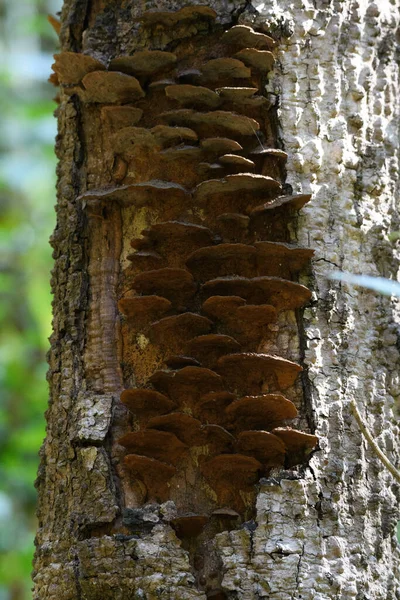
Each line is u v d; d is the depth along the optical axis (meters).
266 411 2.03
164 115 2.15
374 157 2.28
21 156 6.93
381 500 2.12
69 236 2.32
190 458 2.07
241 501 2.04
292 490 1.98
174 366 2.10
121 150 2.27
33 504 5.83
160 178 2.23
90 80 2.22
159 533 1.98
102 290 2.25
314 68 2.23
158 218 2.22
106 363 2.20
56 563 2.10
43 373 6.52
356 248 2.20
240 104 2.20
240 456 1.99
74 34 2.44
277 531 1.95
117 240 2.26
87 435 2.10
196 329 2.12
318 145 2.20
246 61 2.19
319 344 2.10
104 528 2.06
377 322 2.21
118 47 2.33
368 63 2.32
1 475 5.86
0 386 6.45
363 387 2.16
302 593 1.92
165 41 2.27
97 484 2.07
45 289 6.62
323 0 2.27
